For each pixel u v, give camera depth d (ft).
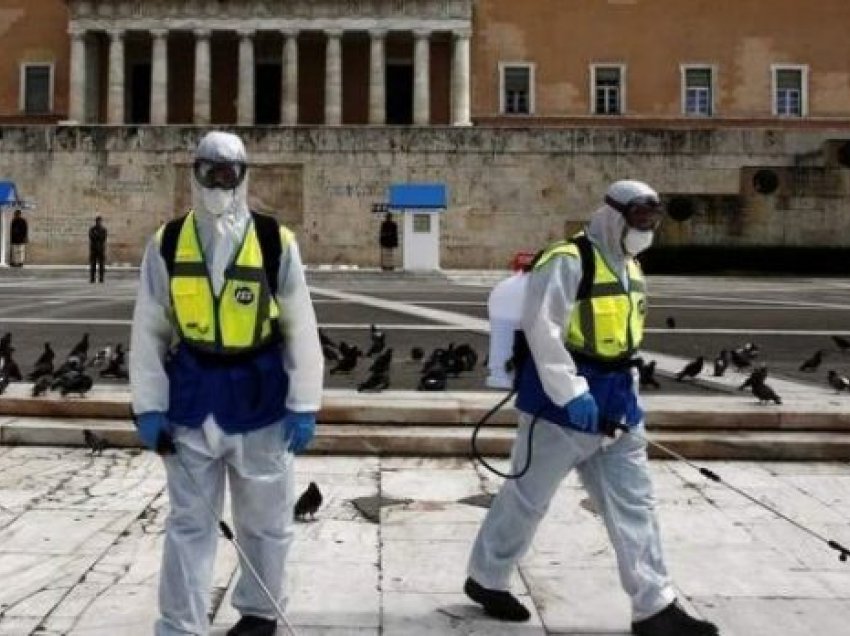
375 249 159.12
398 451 32.48
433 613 18.70
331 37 184.75
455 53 185.57
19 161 160.45
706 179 156.76
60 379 36.11
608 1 198.59
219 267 16.03
